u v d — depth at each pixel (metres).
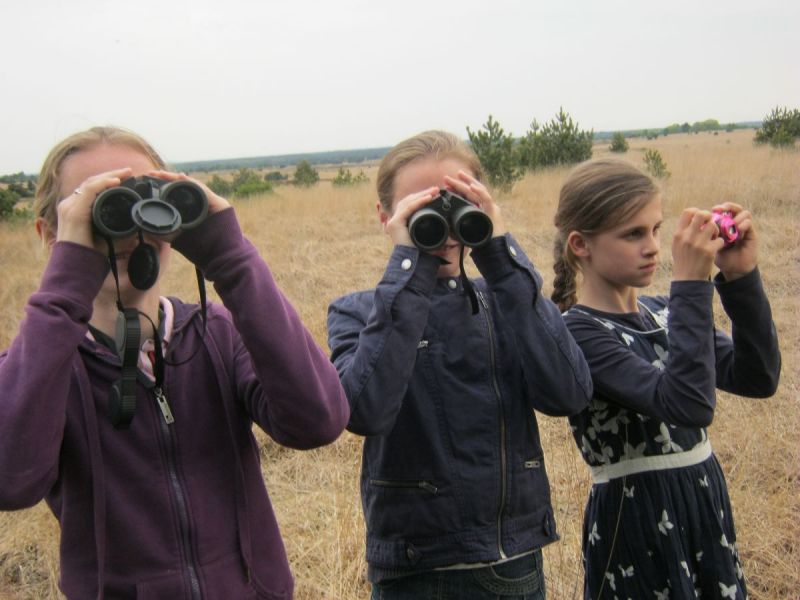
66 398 1.33
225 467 1.53
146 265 1.35
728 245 1.99
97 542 1.39
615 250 1.99
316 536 3.48
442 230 1.75
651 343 2.05
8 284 10.45
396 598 1.83
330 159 144.62
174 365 1.50
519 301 1.81
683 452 1.95
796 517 3.31
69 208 1.33
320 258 10.40
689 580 1.90
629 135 104.38
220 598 1.45
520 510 1.82
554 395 1.80
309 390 1.44
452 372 1.83
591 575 2.06
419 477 1.80
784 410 4.34
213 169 131.75
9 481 1.24
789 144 21.08
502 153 15.42
